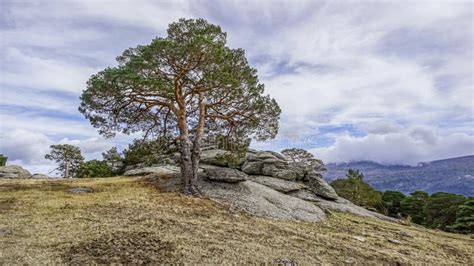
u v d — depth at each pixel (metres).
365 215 25.45
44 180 26.94
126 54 20.66
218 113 22.61
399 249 14.02
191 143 21.39
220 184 21.70
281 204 20.05
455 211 49.84
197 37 17.53
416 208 57.12
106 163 43.41
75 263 7.79
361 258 11.45
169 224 12.59
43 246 9.09
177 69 19.38
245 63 21.20
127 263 8.00
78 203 16.09
